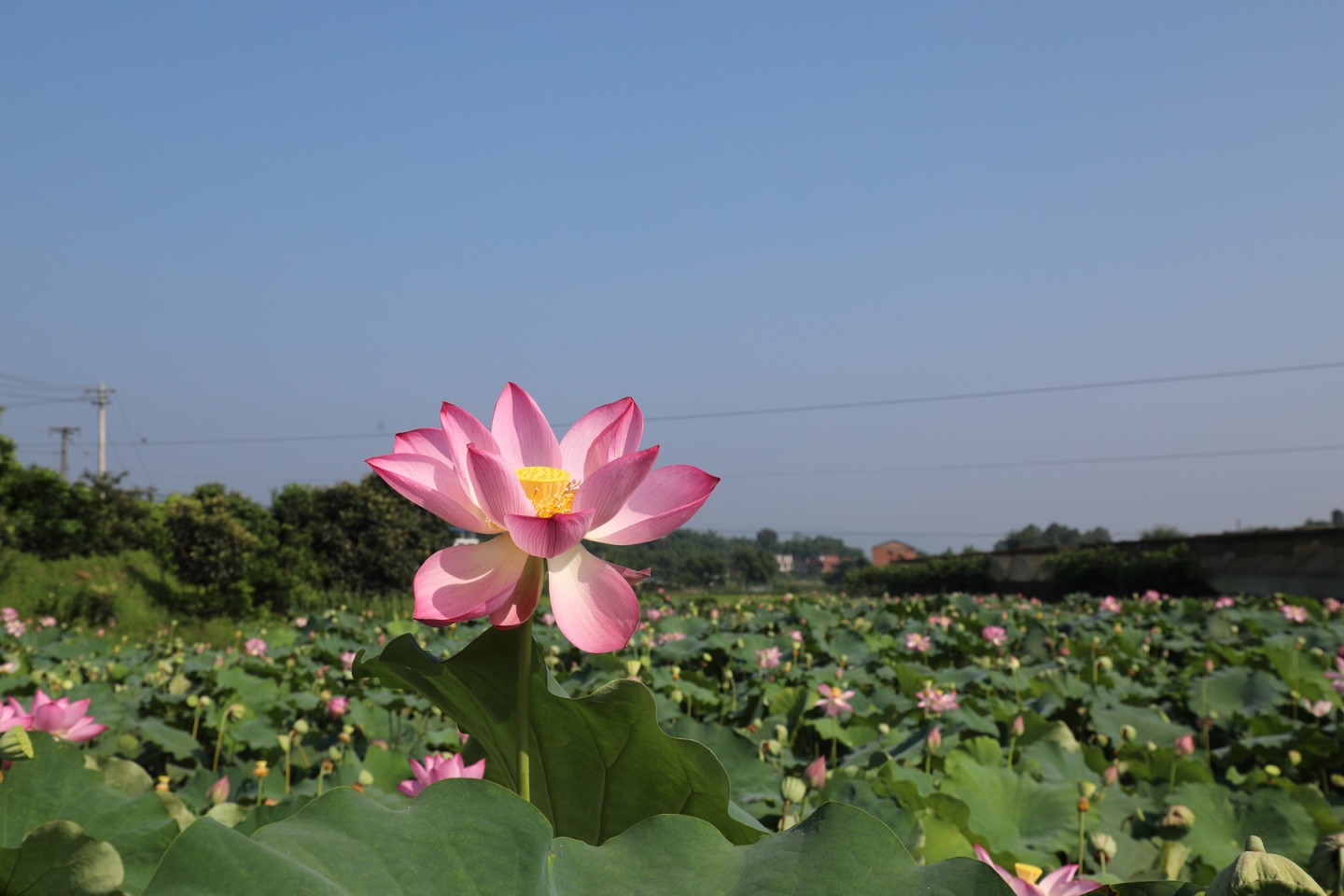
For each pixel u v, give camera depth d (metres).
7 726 1.87
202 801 3.66
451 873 0.89
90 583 18.19
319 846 0.89
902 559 40.97
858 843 0.91
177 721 5.23
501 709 1.38
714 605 15.56
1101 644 7.81
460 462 1.31
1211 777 3.74
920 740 4.17
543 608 9.64
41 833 1.12
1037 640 8.20
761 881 0.89
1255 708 5.67
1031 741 4.25
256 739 4.54
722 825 1.38
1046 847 2.99
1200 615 10.61
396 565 23.47
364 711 5.27
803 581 78.81
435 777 1.90
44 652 8.98
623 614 1.21
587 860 0.95
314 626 11.73
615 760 1.38
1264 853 0.77
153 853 1.67
